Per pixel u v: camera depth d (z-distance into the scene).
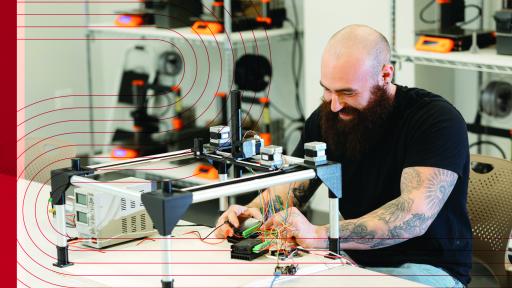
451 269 2.33
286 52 4.71
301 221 2.21
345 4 4.12
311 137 2.63
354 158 2.47
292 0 4.60
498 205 2.51
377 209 2.32
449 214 2.36
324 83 2.39
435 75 4.01
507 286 2.50
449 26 3.76
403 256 2.36
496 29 3.40
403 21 3.90
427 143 2.31
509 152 3.96
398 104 2.43
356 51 2.33
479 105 4.01
